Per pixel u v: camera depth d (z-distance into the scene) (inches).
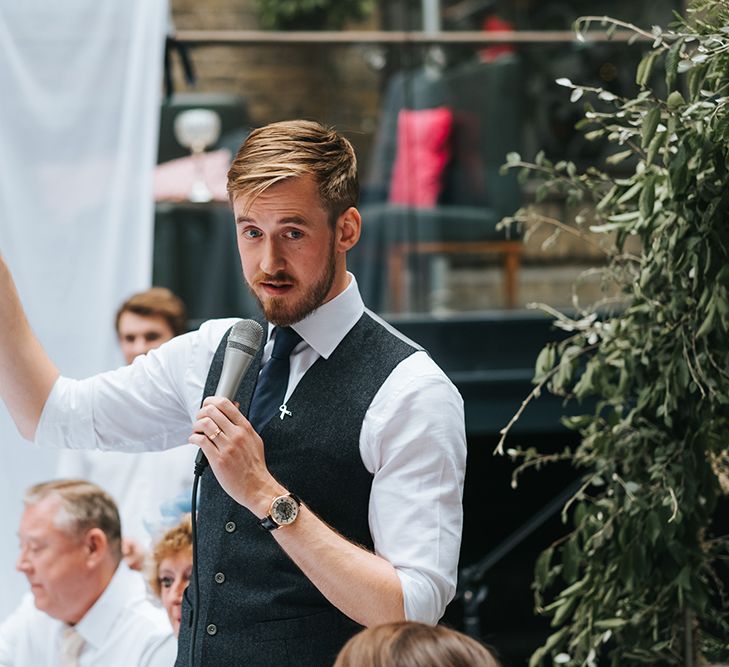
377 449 104.7
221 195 248.5
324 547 97.8
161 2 218.1
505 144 259.0
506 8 273.9
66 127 214.1
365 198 256.2
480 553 283.1
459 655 78.3
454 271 259.3
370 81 257.0
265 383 109.2
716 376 126.9
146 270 215.2
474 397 255.1
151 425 115.3
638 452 135.0
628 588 132.1
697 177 120.5
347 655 79.7
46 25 213.9
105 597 156.1
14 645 162.1
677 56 117.6
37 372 113.4
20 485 204.1
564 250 259.3
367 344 109.0
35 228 212.2
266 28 323.0
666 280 128.5
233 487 97.6
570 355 139.3
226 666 104.0
